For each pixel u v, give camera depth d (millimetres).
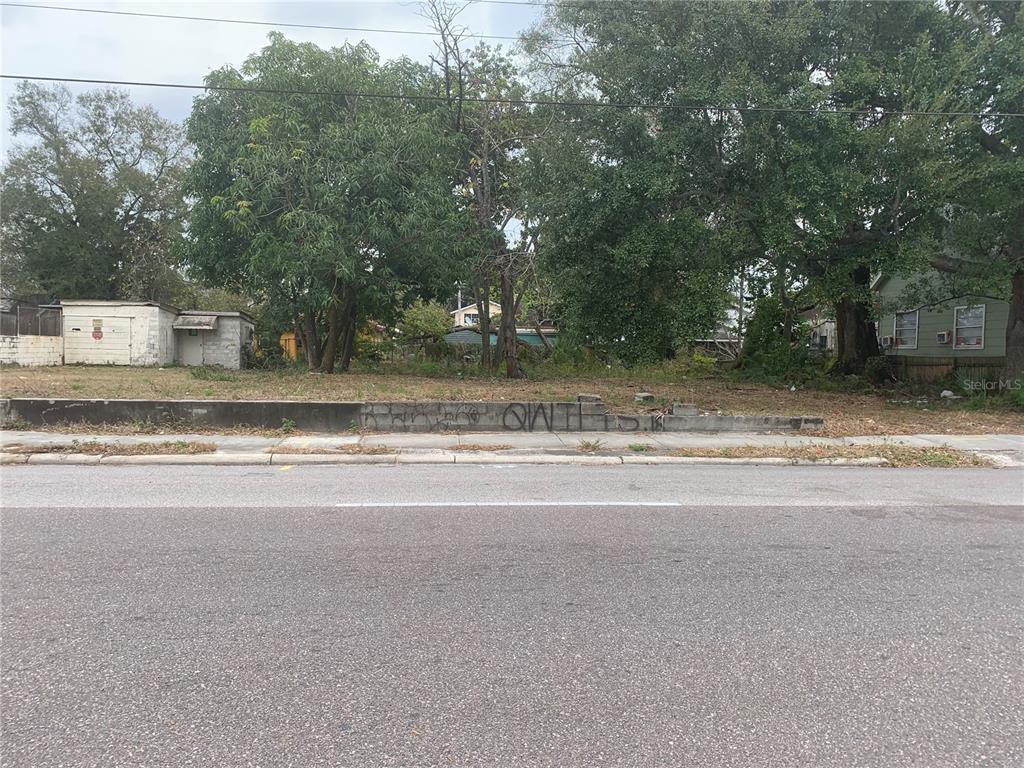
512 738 2969
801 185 12906
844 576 5051
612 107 14453
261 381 18875
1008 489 8484
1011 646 3924
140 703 3201
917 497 7910
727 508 7195
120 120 39375
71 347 29266
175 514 6633
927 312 26109
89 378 19781
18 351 27359
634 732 3025
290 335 38312
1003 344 22797
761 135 13125
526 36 19406
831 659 3740
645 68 13656
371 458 10297
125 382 18047
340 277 20516
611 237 15055
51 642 3805
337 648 3789
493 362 28547
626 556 5449
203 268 23859
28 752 2811
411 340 34844
